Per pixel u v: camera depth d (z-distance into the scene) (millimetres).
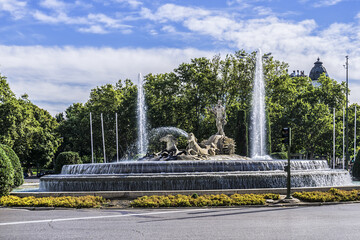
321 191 24188
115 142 75000
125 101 73000
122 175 26781
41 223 15617
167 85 69188
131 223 15477
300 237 12539
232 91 68438
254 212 18328
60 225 15125
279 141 69875
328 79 80500
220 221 15773
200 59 68500
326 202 21391
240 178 26391
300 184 27906
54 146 76500
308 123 67688
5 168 22312
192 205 20281
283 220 15898
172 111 68438
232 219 16266
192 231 13656
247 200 20656
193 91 67312
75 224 15328
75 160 49938
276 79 68500
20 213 18438
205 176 25938
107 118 72562
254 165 29641
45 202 20391
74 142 79750
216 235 12938
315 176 28812
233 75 68125
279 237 12562
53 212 18766
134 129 72812
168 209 19594
